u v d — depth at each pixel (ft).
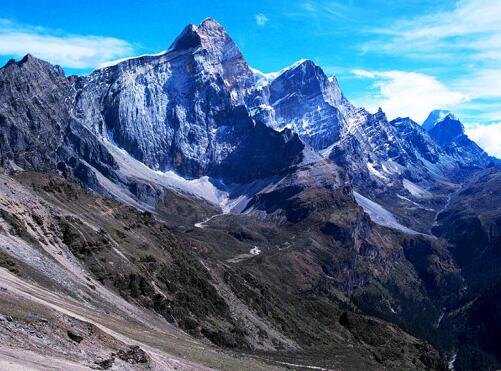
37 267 304.50
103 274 398.01
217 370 258.57
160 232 604.08
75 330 187.93
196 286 542.57
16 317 167.63
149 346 240.94
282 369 381.40
